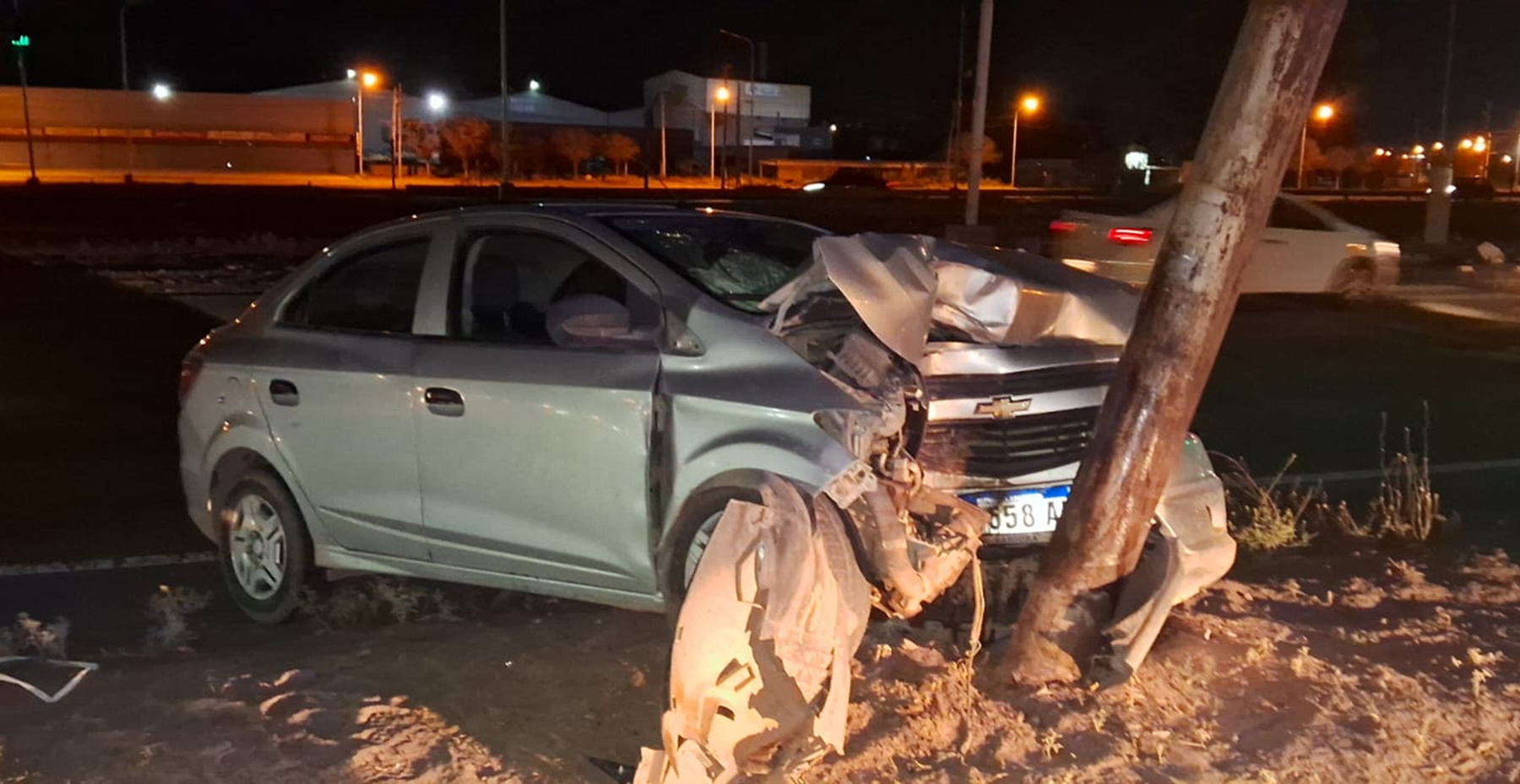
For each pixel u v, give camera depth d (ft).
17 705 17.33
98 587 23.32
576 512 18.07
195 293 65.05
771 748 14.16
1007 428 18.12
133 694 17.62
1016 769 14.65
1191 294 15.97
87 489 29.94
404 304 20.43
